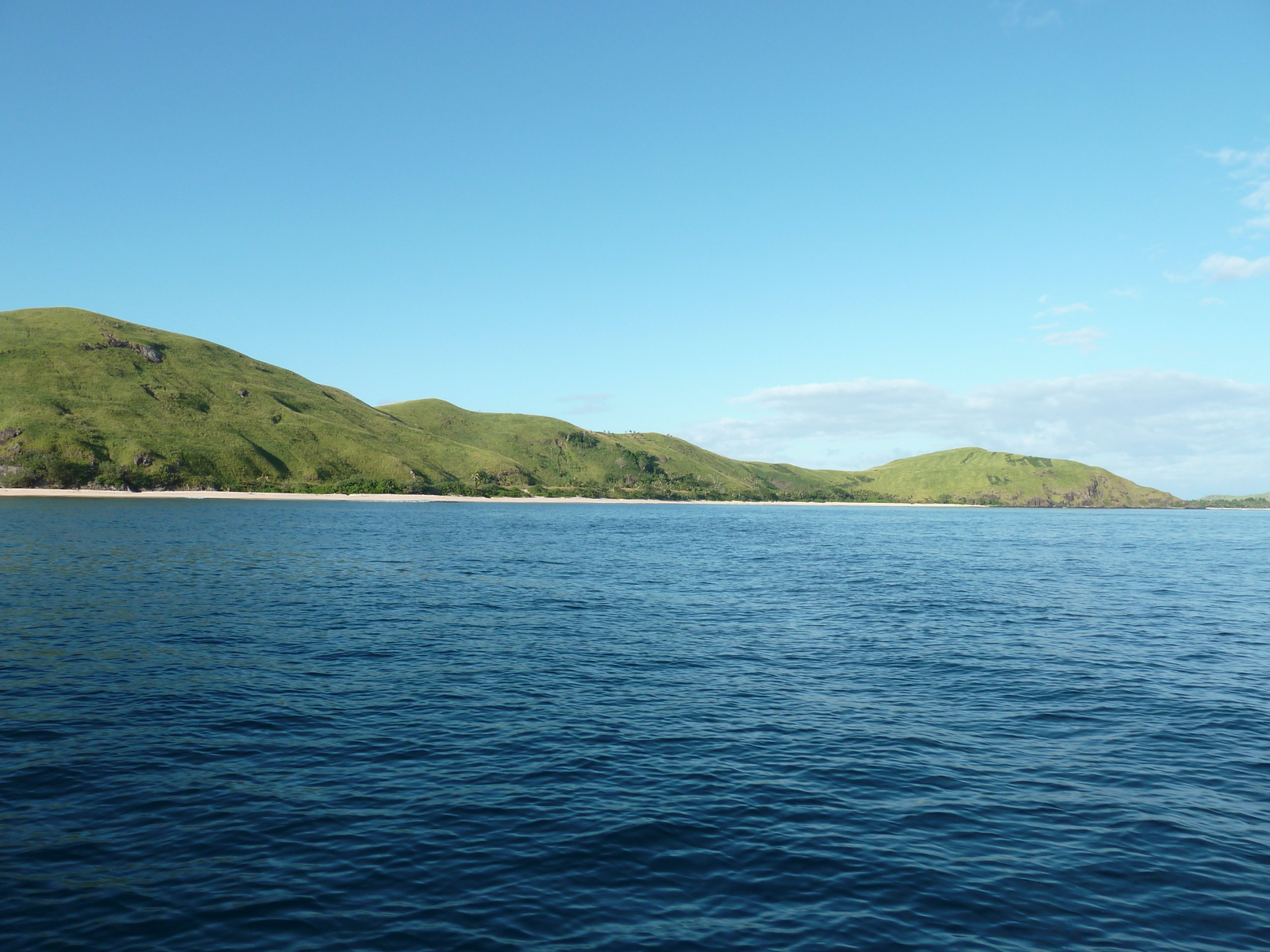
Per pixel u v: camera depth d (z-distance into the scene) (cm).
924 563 7006
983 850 1327
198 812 1412
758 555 7675
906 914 1122
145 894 1128
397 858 1255
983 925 1098
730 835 1365
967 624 3609
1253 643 3216
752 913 1119
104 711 2012
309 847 1287
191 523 10562
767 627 3488
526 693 2273
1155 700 2286
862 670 2648
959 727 2005
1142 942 1063
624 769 1675
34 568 5059
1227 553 9269
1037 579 5753
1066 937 1072
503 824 1388
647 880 1205
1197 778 1667
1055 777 1662
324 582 4775
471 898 1140
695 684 2420
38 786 1513
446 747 1797
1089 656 2909
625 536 10462
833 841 1348
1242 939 1074
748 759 1745
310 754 1734
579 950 1016
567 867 1238
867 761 1745
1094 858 1301
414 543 8000
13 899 1104
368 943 1018
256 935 1031
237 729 1891
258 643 2911
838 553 8100
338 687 2300
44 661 2533
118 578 4647
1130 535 14312
